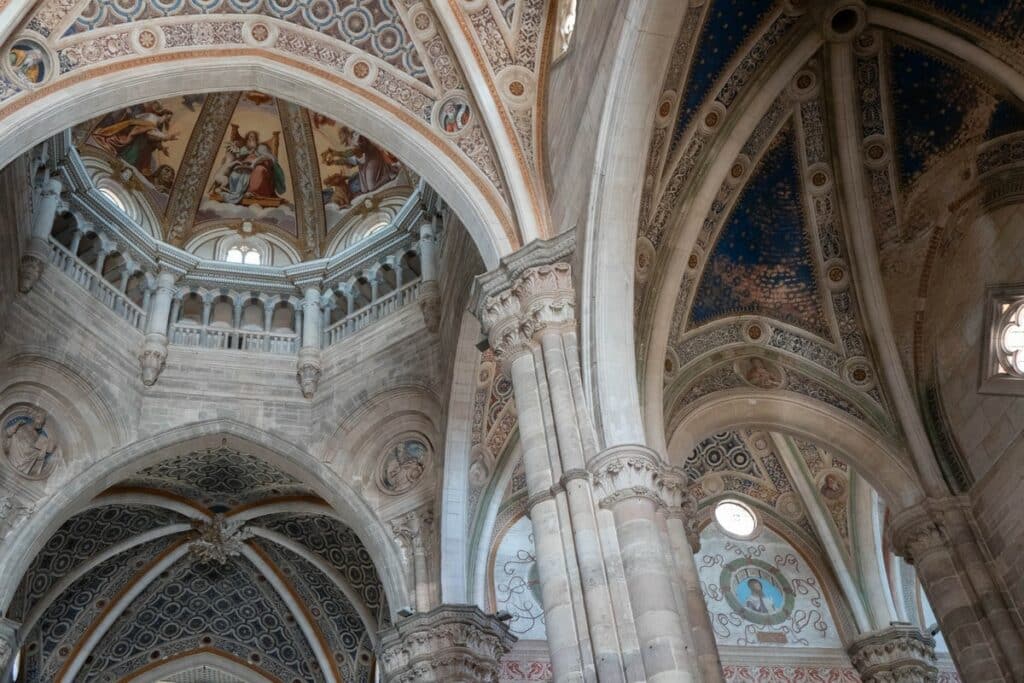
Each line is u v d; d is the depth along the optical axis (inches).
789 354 675.4
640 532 456.8
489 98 627.2
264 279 975.0
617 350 519.2
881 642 813.2
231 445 892.0
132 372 874.8
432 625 757.9
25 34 583.5
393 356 898.7
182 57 642.2
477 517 806.5
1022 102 542.6
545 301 545.0
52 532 805.2
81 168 890.1
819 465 874.1
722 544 900.0
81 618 1023.0
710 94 574.9
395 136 654.5
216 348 922.1
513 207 608.1
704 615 534.3
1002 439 589.6
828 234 650.2
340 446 885.8
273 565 1053.8
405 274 950.4
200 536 993.5
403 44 649.6
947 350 631.2
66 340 829.8
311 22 654.5
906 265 647.8
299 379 915.4
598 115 536.7
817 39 574.9
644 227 588.4
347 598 1032.8
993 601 580.4
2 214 733.9
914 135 611.5
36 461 799.7
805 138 620.1
